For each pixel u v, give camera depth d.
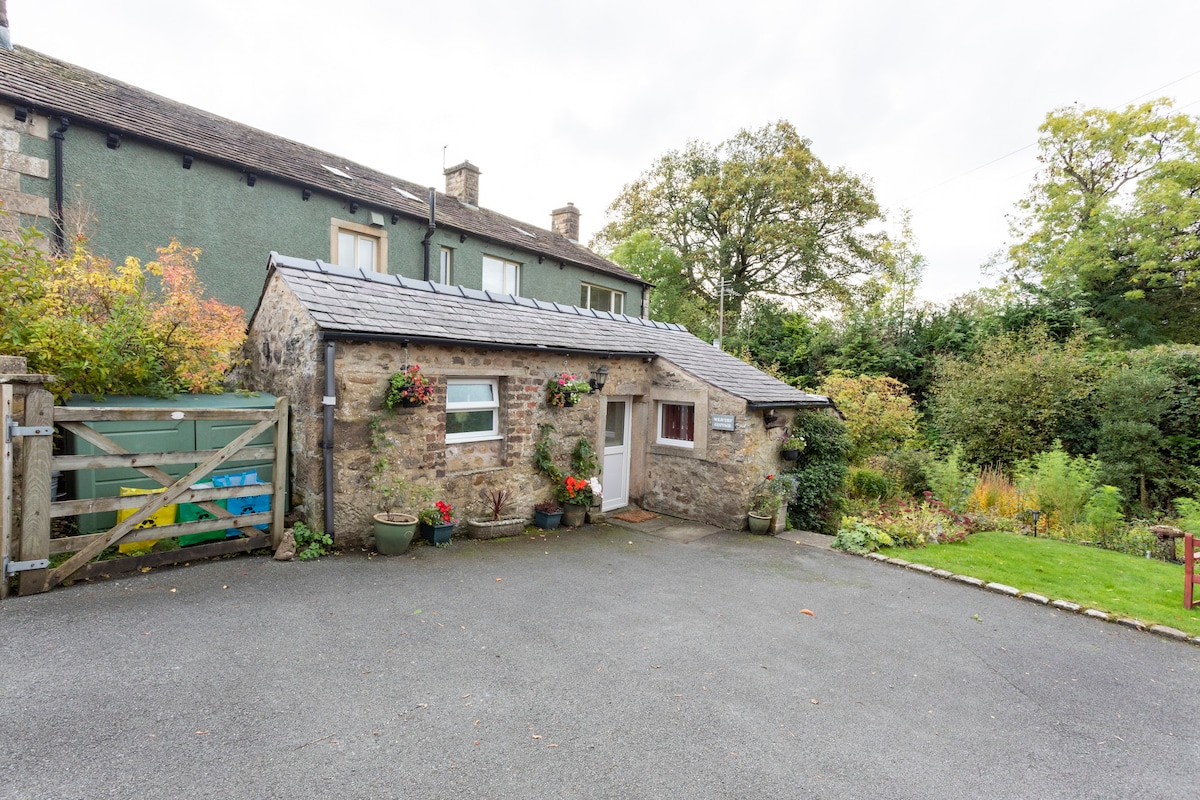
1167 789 2.81
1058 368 13.06
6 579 3.94
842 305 25.05
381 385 6.02
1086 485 9.84
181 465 5.25
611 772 2.65
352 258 10.67
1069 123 19.92
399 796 2.37
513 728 2.96
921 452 12.57
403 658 3.65
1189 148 18.05
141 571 4.67
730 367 10.20
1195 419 11.63
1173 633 4.93
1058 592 5.95
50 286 5.16
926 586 6.13
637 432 9.61
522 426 7.57
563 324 8.81
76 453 4.80
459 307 7.58
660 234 26.62
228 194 8.77
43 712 2.74
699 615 4.87
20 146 6.91
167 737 2.64
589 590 5.31
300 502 5.79
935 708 3.52
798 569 6.55
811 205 23.80
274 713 2.91
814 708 3.41
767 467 8.90
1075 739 3.25
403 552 5.92
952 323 17.75
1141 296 17.86
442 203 13.65
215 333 6.00
